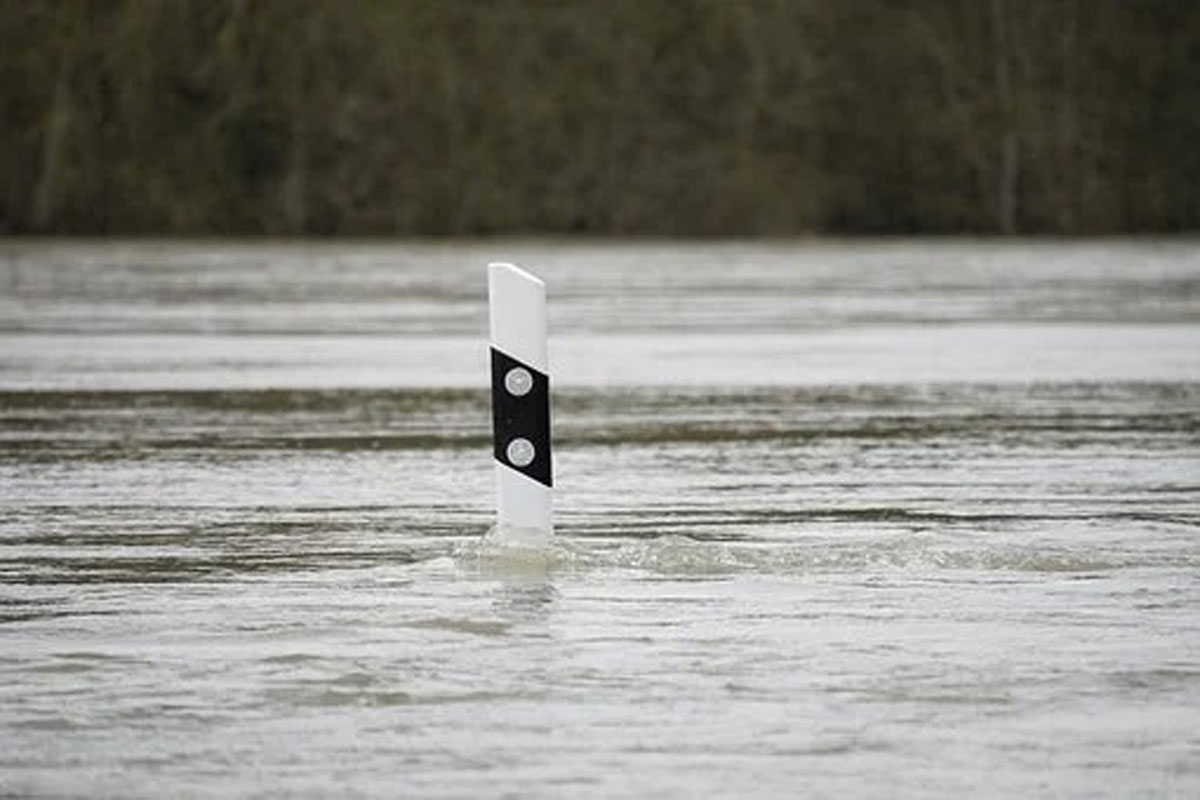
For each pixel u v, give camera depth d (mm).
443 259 170875
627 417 54219
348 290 119500
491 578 30281
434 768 20062
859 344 77875
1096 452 46406
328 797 19172
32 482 41875
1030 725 21516
